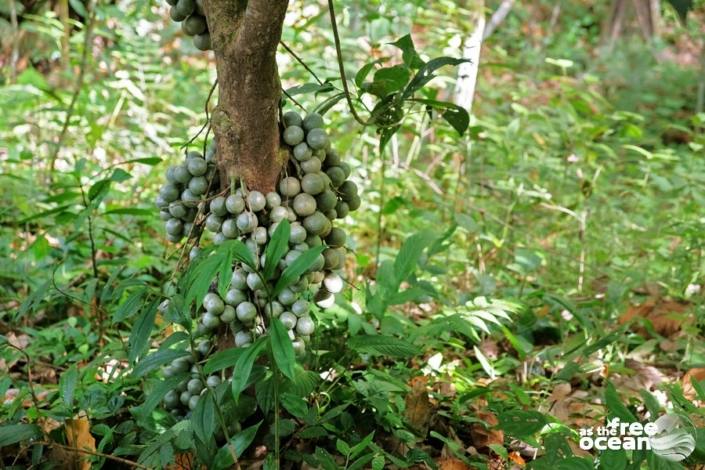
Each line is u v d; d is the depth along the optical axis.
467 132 5.21
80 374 3.31
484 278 4.38
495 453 3.18
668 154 6.33
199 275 2.37
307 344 3.10
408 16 5.39
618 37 13.78
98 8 6.15
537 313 4.27
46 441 2.79
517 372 3.92
